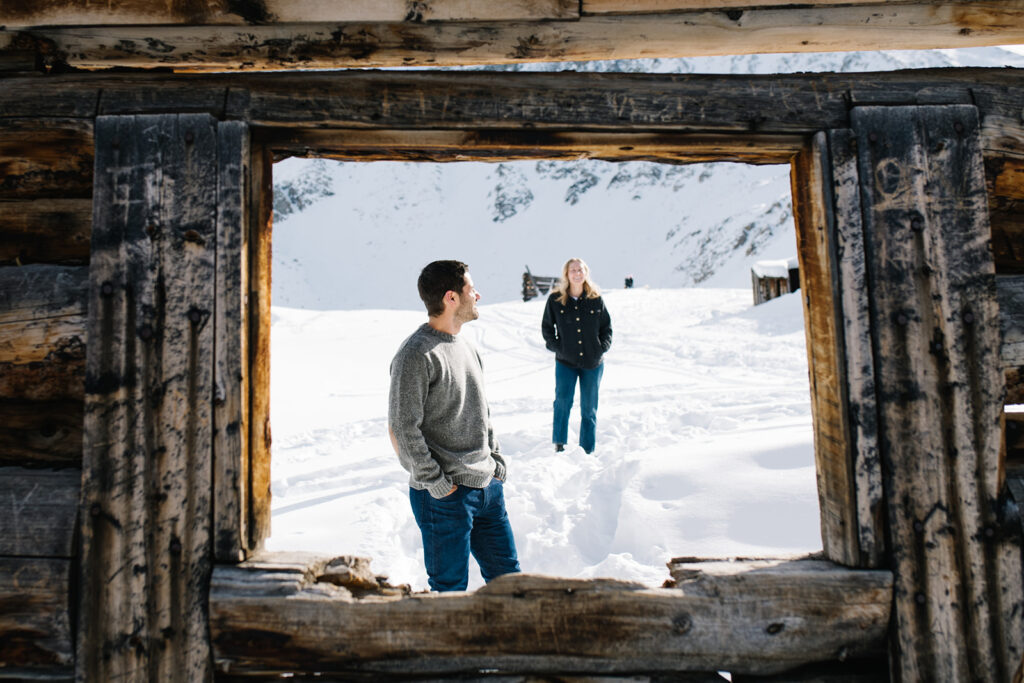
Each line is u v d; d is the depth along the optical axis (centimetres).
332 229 15950
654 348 1252
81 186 190
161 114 184
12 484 177
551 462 449
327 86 186
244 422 179
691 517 315
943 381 179
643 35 198
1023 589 174
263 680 177
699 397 684
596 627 175
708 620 174
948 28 199
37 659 172
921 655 172
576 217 14600
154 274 179
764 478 332
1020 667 171
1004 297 188
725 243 11012
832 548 184
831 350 184
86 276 185
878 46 205
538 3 192
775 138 193
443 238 15575
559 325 471
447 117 186
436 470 209
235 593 172
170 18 189
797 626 174
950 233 183
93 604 171
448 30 196
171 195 180
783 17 197
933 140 186
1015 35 201
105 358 176
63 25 189
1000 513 176
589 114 188
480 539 239
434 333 221
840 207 184
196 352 177
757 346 1141
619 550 325
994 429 178
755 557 187
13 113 185
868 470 177
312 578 178
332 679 177
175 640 172
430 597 176
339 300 13675
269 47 195
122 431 174
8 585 171
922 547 175
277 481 477
